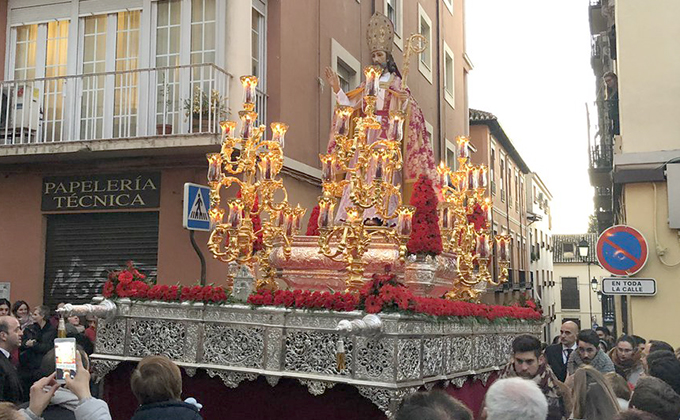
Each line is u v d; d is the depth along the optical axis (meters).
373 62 9.79
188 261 12.10
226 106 11.98
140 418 4.00
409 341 6.19
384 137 9.31
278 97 13.37
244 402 6.68
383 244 7.80
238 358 6.61
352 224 6.75
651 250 12.16
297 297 6.36
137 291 7.14
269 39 13.55
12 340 7.03
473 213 9.76
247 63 12.32
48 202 12.95
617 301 21.41
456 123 25.56
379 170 6.78
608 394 4.66
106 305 7.14
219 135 11.42
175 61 12.75
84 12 13.27
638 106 12.53
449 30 25.12
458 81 26.31
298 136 14.07
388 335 5.96
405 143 9.55
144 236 12.53
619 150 12.96
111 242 12.71
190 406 4.11
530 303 10.50
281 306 6.44
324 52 15.38
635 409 3.53
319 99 15.03
